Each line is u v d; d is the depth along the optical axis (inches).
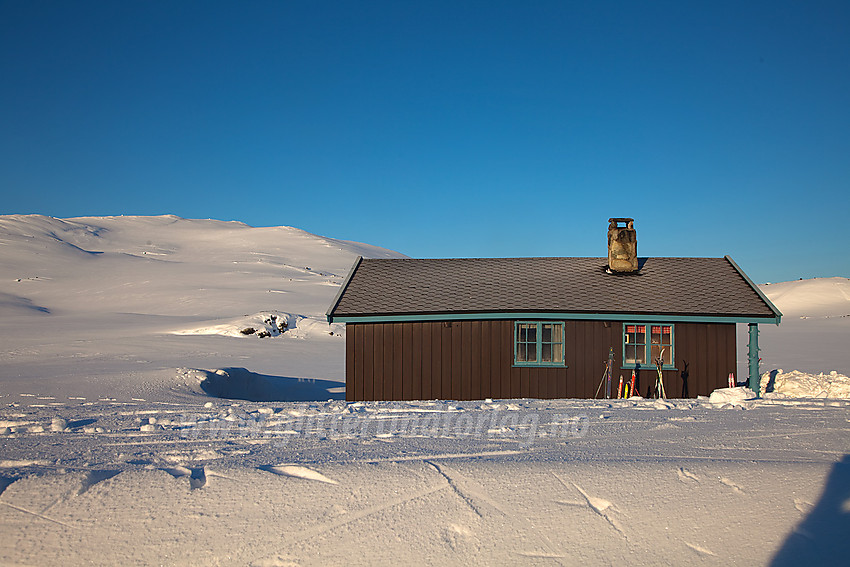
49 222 6451.8
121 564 194.5
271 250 5777.6
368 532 205.9
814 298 3683.6
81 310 2839.6
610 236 711.7
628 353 616.7
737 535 202.1
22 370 896.3
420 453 275.9
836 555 189.3
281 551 197.9
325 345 1608.0
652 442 297.9
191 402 539.8
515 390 617.9
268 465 257.0
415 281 700.7
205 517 215.5
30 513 219.1
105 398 562.3
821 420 354.6
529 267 735.1
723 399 474.9
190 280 3590.1
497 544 199.9
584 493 226.7
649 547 197.9
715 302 618.2
